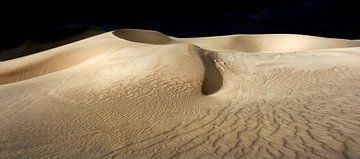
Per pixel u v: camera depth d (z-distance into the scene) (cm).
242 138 496
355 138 429
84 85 1074
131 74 1109
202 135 537
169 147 496
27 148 552
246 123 570
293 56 1455
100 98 881
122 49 1850
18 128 686
